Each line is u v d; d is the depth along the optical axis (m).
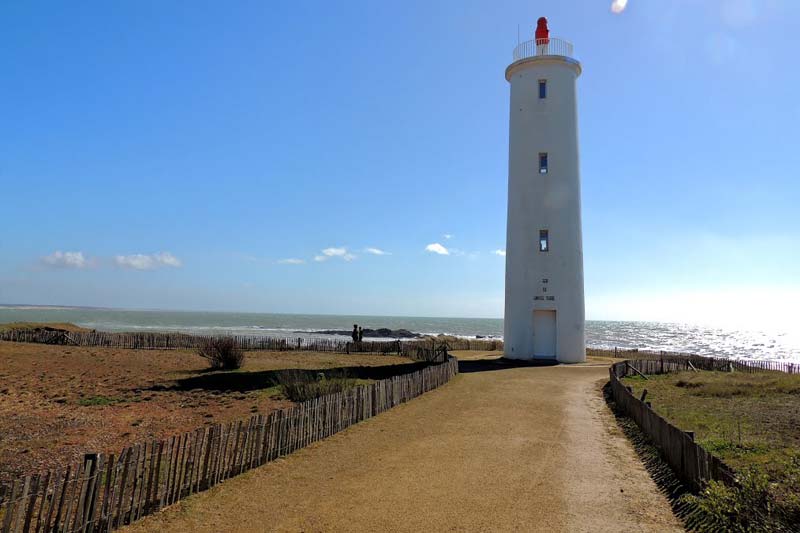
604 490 7.66
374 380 19.36
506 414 13.04
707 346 75.88
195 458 7.67
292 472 8.55
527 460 9.16
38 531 5.66
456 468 8.70
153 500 6.94
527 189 27.47
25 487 5.59
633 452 9.72
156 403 14.50
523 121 28.08
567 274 26.59
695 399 14.83
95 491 6.20
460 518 6.66
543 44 28.23
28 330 36.34
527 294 26.88
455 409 13.65
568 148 27.47
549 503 7.15
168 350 31.78
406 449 9.88
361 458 9.32
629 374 21.02
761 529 5.44
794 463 6.98
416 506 7.07
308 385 14.99
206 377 19.56
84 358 26.14
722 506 5.73
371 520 6.64
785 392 15.47
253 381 18.50
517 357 26.92
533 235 27.03
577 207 27.45
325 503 7.22
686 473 7.63
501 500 7.27
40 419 12.30
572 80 28.30
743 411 12.66
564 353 26.20
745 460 8.51
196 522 6.63
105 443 10.30
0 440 10.39
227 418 12.55
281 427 9.46
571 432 11.30
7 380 18.41
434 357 27.23
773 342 88.75
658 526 6.39
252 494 7.57
